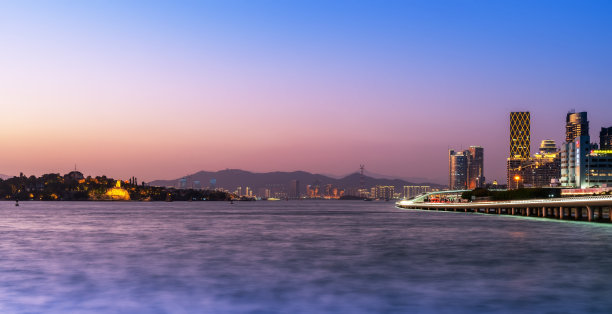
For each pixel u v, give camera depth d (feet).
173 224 549.95
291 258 247.29
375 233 409.08
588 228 446.60
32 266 221.05
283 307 146.72
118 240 343.05
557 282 183.83
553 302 152.46
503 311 141.90
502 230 432.66
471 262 233.35
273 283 182.29
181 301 153.89
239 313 139.95
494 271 207.51
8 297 159.43
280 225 532.32
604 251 272.51
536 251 273.54
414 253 266.98
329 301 154.20
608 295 161.68
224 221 625.00
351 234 398.21
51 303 151.43
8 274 200.23
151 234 398.42
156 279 189.67
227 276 196.03
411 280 188.03
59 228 473.67
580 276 195.72
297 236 378.12
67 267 217.77
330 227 494.18
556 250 277.85
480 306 147.74
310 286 176.76
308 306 147.84
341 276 196.54
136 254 262.67
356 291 168.76
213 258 246.88
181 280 187.52
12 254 262.47
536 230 426.92
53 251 276.21
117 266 220.64
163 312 140.97
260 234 399.24
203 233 409.08
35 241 335.88
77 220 642.22
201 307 146.51
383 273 203.31
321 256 255.09
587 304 149.69
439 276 196.54
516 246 299.17
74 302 152.66
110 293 165.07
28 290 169.78
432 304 150.30
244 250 281.54
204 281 185.57
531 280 187.83
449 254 262.67
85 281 185.47
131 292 166.71
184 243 321.32
